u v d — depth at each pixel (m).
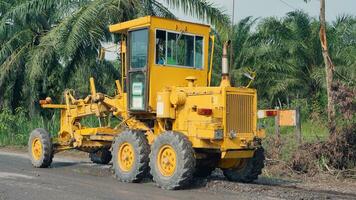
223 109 10.20
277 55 30.88
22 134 22.94
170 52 11.53
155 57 11.33
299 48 29.81
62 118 14.48
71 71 23.19
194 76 11.89
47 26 25.72
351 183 11.94
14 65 24.92
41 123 22.48
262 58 31.12
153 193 9.88
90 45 21.25
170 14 20.47
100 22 19.28
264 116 10.86
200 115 10.40
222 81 10.47
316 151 13.47
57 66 24.39
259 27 31.05
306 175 13.08
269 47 30.98
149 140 11.52
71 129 13.99
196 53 11.97
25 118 24.42
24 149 20.81
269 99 31.56
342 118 13.55
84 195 9.63
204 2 19.62
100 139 12.88
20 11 22.95
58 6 21.84
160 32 11.39
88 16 18.95
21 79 26.25
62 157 17.16
